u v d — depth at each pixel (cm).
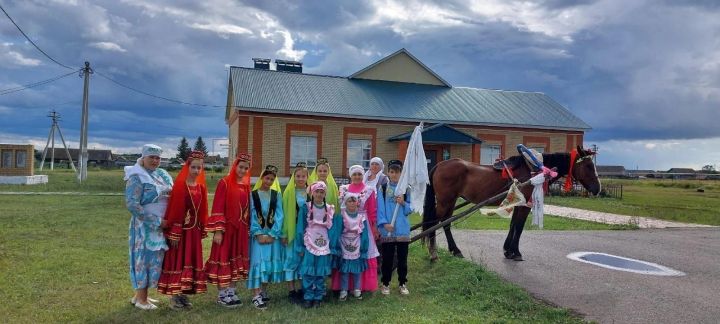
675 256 949
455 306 617
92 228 1172
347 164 2752
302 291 662
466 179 878
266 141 2619
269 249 626
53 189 2327
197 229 607
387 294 676
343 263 642
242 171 622
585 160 905
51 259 835
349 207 643
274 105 2611
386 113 2775
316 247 621
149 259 595
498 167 866
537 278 748
